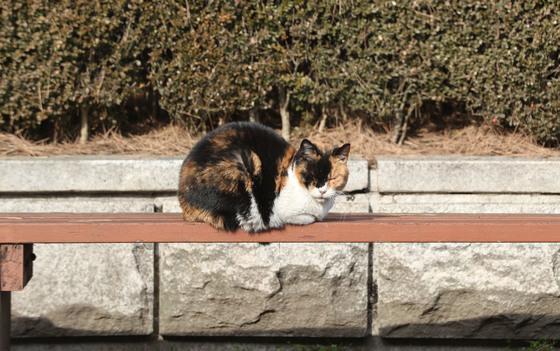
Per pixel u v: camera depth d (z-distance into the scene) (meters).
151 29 8.09
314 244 7.41
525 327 7.51
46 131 8.52
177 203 7.56
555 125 8.16
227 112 8.33
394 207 7.55
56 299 7.44
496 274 7.41
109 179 7.51
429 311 7.51
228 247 7.42
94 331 7.54
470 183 7.58
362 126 8.67
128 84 8.19
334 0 8.05
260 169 5.72
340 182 5.77
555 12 7.93
